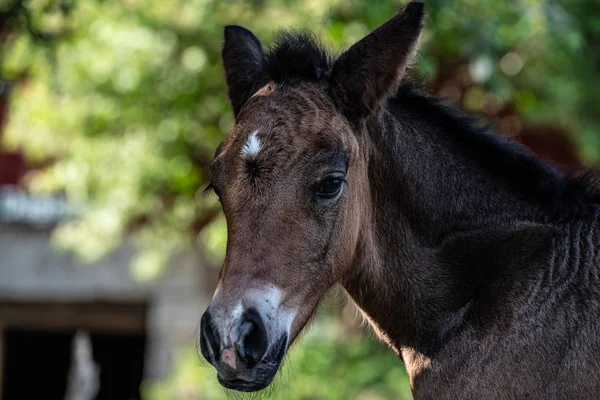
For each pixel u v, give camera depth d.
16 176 18.39
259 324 4.18
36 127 13.45
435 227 4.92
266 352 4.19
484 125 5.10
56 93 12.91
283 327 4.30
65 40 12.12
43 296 18.50
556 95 12.03
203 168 13.72
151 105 13.03
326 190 4.44
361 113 4.70
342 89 4.67
